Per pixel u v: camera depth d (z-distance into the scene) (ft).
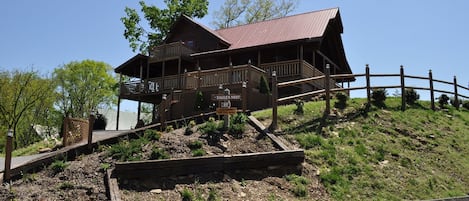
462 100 58.13
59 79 143.95
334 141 35.81
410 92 51.37
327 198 26.45
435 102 54.90
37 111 127.13
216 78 55.06
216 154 30.73
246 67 52.90
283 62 69.05
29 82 120.88
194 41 90.84
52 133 140.26
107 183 25.98
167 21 112.68
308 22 80.02
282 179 28.07
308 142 34.76
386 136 38.88
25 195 25.41
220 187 26.02
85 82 149.38
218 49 84.12
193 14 116.47
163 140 33.09
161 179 26.43
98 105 153.99
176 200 24.16
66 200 24.47
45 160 30.71
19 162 38.86
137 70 94.99
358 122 41.47
